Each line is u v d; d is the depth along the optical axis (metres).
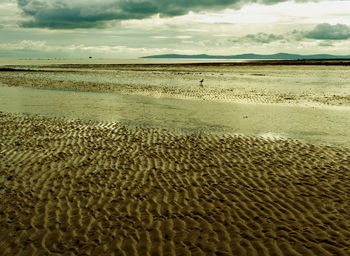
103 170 9.32
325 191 7.89
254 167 9.62
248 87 31.39
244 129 14.55
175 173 9.14
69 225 6.35
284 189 8.05
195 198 7.57
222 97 24.92
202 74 49.66
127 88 30.23
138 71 57.34
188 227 6.29
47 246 5.66
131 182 8.50
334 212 6.82
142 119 16.67
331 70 57.66
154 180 8.63
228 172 9.23
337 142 12.39
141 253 5.48
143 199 7.52
